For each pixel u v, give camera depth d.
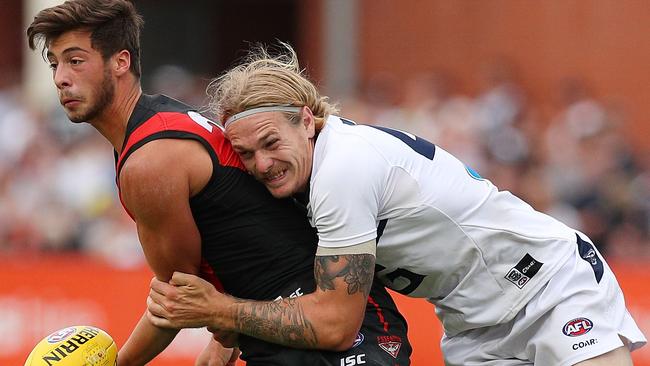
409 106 44.03
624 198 38.03
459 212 16.12
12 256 34.09
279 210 15.96
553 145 41.16
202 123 15.70
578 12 49.22
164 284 15.92
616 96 47.81
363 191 15.32
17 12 59.44
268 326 15.46
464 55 51.44
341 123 16.02
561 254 16.55
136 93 15.80
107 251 34.53
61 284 27.70
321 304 15.34
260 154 15.25
